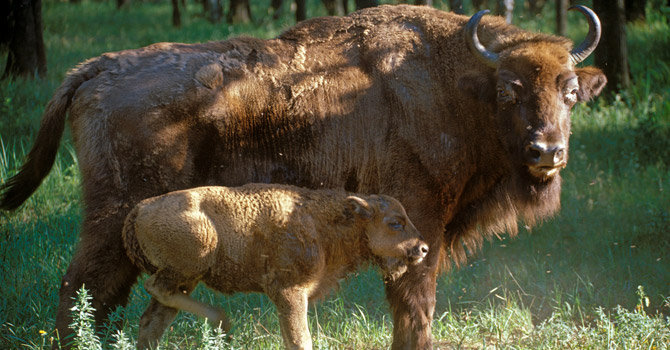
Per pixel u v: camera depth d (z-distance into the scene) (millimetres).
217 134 17391
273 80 17797
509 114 17109
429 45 18422
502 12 37156
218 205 15555
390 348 18500
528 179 17562
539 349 18078
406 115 17844
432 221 17938
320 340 17609
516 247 25750
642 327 17703
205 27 76375
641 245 25359
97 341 16312
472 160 18156
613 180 30609
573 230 26875
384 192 17938
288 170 17844
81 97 17328
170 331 18781
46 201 27469
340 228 16344
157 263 15539
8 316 20109
